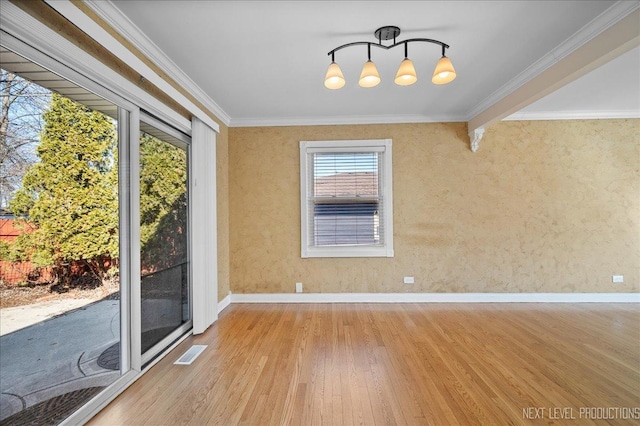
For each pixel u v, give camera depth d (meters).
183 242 3.09
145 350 2.44
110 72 1.91
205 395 2.02
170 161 2.86
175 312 2.92
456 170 4.14
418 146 4.15
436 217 4.14
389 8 1.98
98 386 1.94
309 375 2.26
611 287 4.07
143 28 2.15
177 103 2.79
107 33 1.88
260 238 4.21
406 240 4.15
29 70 1.51
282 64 2.70
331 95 3.44
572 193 4.10
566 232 4.10
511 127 4.11
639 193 4.07
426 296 4.13
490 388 2.08
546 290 4.10
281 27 2.16
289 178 4.20
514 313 3.65
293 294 4.18
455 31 2.25
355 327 3.23
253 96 3.44
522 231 4.11
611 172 4.09
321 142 4.17
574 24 2.19
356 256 4.14
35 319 1.56
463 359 2.50
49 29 1.51
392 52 2.54
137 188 2.24
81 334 1.83
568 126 4.10
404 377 2.22
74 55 1.65
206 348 2.74
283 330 3.17
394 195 4.15
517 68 2.86
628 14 1.99
